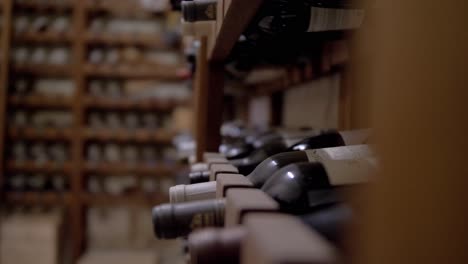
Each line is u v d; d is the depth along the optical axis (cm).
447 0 13
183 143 168
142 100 230
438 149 14
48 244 211
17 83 229
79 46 226
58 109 234
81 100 228
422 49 14
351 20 44
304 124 112
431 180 14
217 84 81
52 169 228
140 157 238
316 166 35
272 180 37
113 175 239
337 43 66
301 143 66
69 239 234
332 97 86
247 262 19
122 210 238
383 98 14
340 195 31
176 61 236
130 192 238
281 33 57
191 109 231
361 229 15
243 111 212
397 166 14
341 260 17
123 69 229
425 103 14
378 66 14
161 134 231
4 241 210
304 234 17
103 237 237
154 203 236
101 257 226
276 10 52
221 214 30
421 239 14
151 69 229
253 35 61
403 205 14
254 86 152
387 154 14
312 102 103
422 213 14
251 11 41
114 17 233
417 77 14
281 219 20
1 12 224
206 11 52
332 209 28
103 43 231
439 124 14
